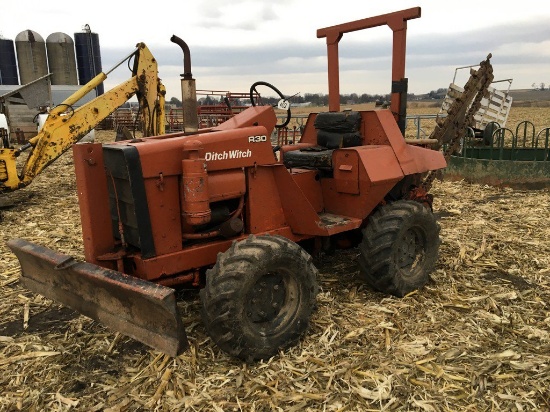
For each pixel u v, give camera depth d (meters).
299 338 3.25
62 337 3.49
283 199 3.68
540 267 4.66
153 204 3.07
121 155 2.98
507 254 5.03
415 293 4.07
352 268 4.66
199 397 2.75
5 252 5.34
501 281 4.36
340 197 4.05
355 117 4.20
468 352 3.18
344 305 3.87
